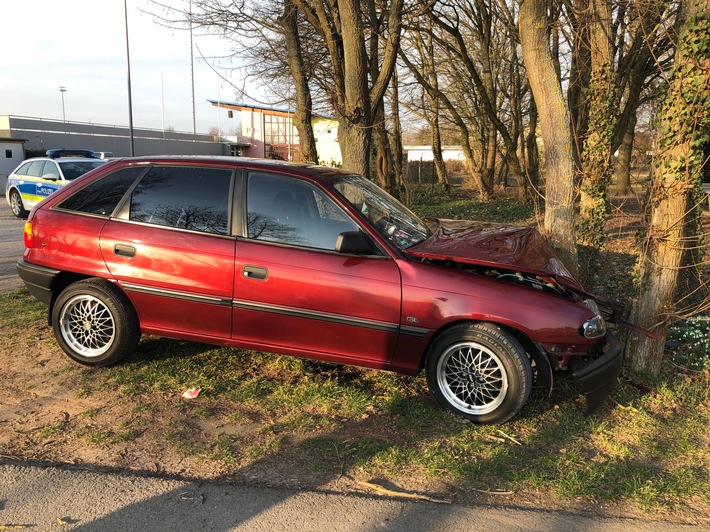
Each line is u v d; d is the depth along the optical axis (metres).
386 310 4.06
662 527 2.88
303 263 4.19
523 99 26.53
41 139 33.38
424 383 4.65
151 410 4.04
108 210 4.67
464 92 25.98
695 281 5.66
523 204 23.20
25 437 3.64
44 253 4.75
